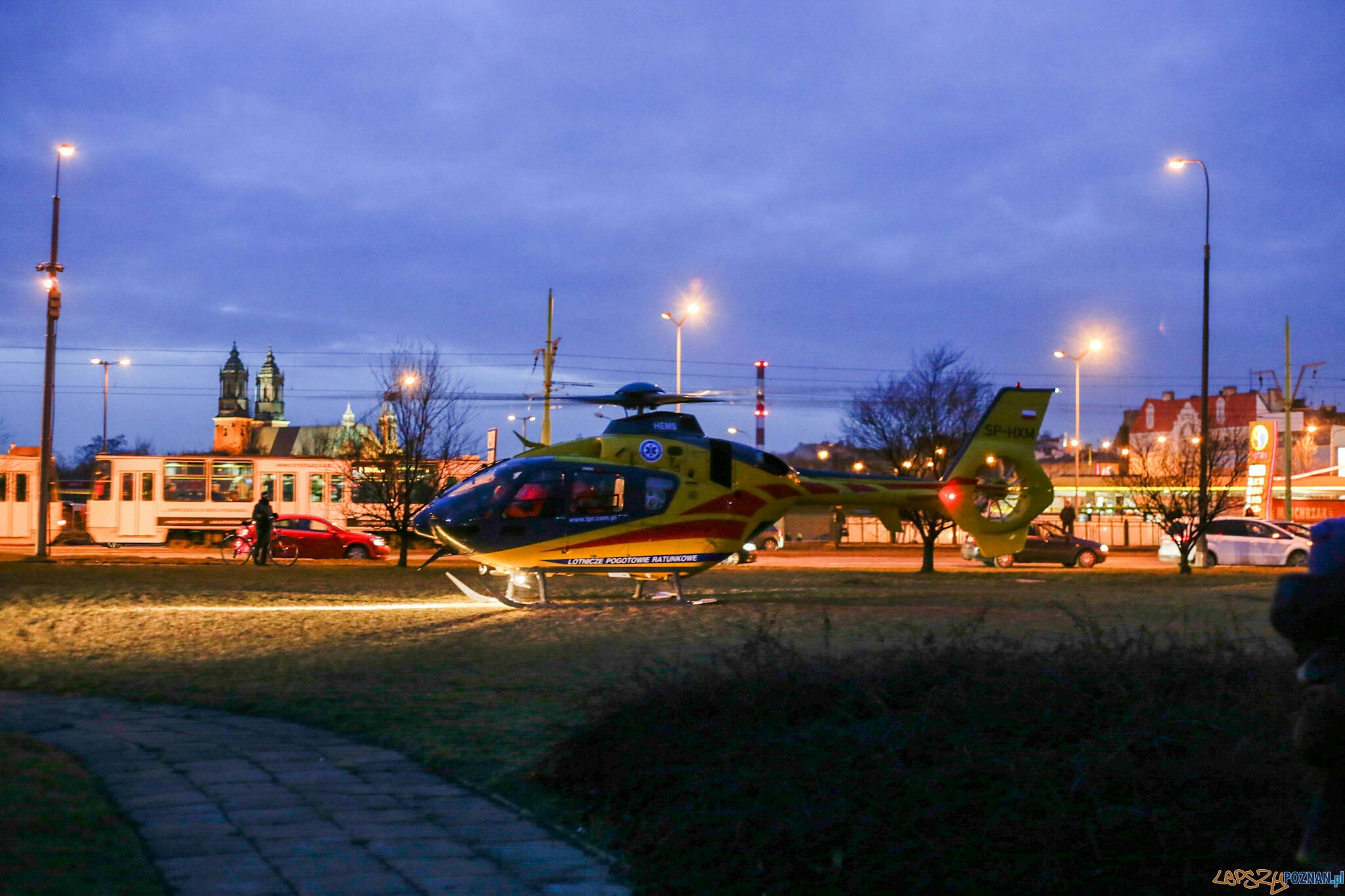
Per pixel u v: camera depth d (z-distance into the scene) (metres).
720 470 19.05
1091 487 51.12
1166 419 88.56
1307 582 3.47
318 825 6.05
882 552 42.12
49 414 29.58
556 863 5.50
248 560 30.06
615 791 6.43
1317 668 3.49
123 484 35.94
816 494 19.86
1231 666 7.31
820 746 5.98
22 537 37.00
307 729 8.70
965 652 7.61
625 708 7.30
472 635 14.20
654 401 19.38
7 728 8.42
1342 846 3.46
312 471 36.41
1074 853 4.71
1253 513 34.97
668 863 5.30
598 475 18.53
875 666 7.62
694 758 6.35
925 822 5.03
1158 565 34.16
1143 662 7.25
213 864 5.30
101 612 16.61
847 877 4.79
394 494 28.98
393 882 5.16
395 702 9.60
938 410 35.62
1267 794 4.97
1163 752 5.48
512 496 18.20
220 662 11.90
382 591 20.95
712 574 26.73
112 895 4.65
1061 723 6.15
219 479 36.19
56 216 29.72
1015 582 24.42
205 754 7.71
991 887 4.58
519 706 9.42
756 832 5.26
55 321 29.70
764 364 58.06
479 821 6.23
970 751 5.59
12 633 14.05
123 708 9.46
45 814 5.63
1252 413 82.06
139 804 6.35
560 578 24.53
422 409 29.75
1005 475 21.33
